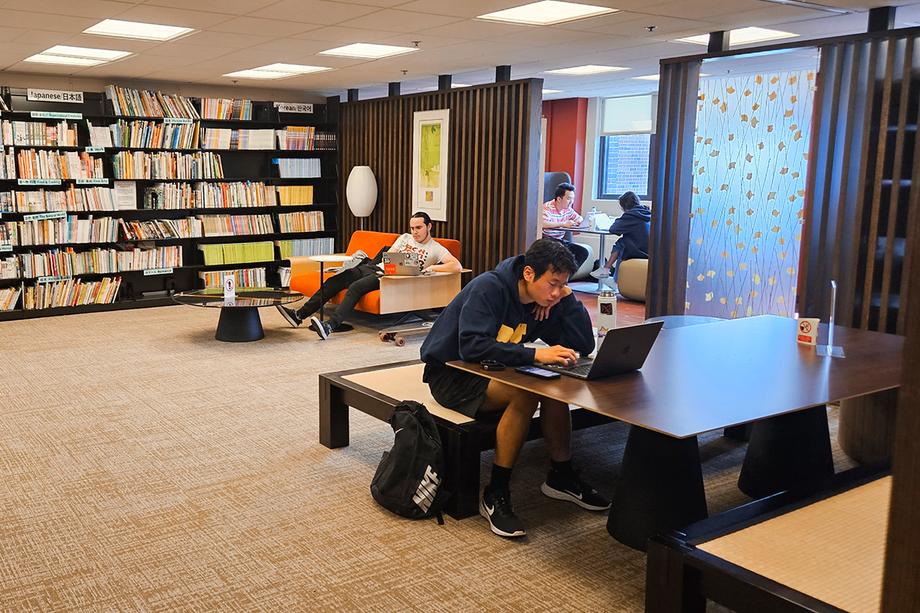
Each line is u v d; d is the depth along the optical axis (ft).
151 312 27.07
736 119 19.85
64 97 27.02
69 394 16.47
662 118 20.53
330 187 33.81
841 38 16.53
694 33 20.30
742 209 20.02
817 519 7.40
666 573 6.84
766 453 11.54
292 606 8.38
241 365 19.22
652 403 8.53
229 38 21.01
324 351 20.97
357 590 8.73
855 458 13.23
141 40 21.26
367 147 31.24
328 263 26.45
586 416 11.68
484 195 25.62
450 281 24.14
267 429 14.33
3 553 9.49
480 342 10.10
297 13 17.76
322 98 35.37
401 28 19.60
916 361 2.92
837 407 16.93
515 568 9.29
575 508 11.05
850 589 6.09
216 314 26.76
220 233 30.27
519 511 10.92
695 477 9.66
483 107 25.43
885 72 15.94
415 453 10.47
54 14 17.76
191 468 12.36
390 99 29.66
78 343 21.62
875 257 16.38
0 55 23.73
